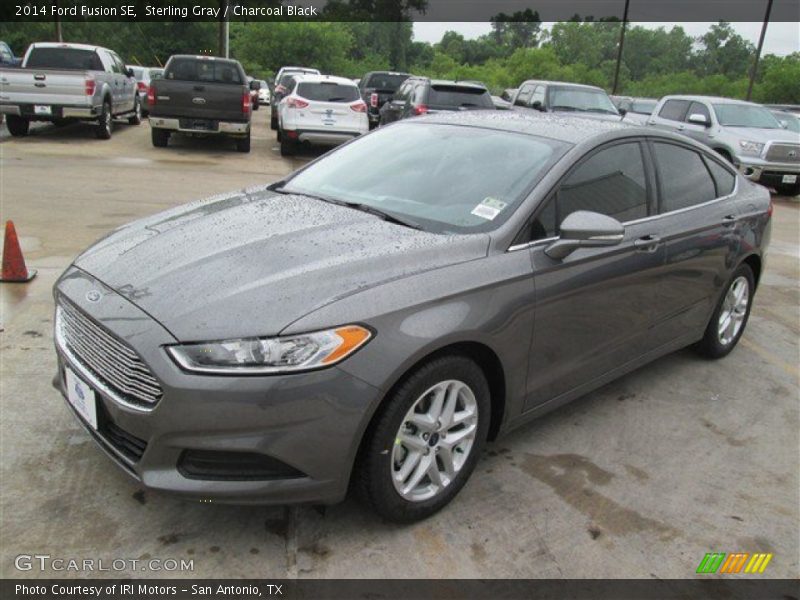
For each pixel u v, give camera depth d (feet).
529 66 208.95
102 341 8.71
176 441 8.06
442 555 9.16
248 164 44.42
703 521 10.36
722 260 14.92
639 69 284.61
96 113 48.08
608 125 13.12
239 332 8.04
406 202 11.44
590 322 11.57
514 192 10.96
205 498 8.21
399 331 8.61
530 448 11.99
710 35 281.33
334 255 9.37
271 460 8.23
